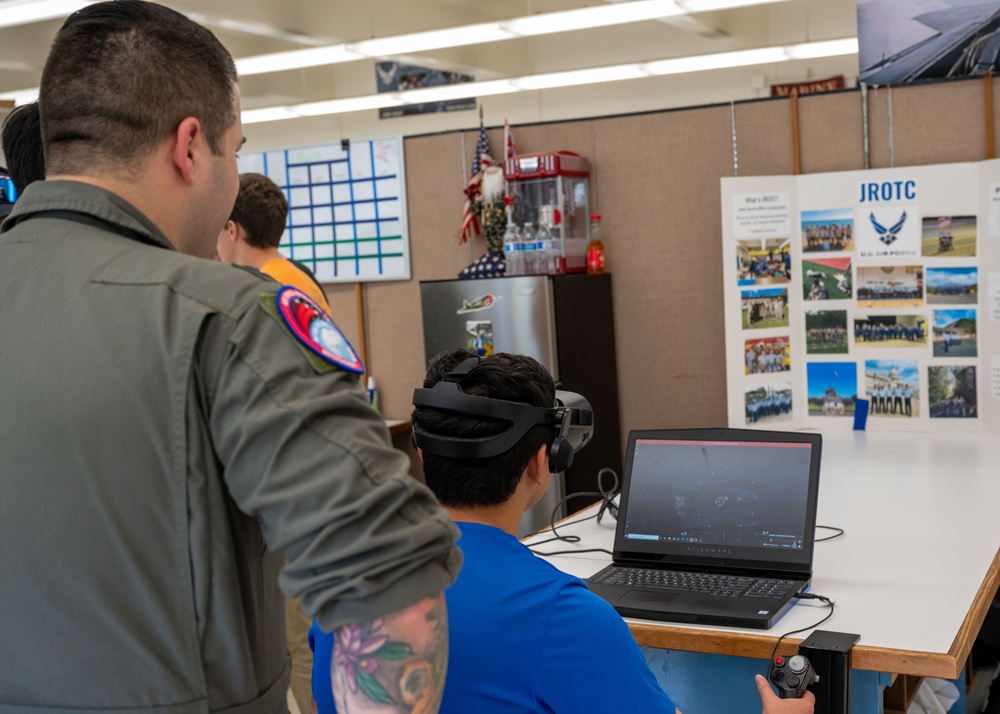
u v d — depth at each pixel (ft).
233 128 3.14
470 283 13.66
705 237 13.96
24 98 26.32
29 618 2.60
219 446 2.51
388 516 2.40
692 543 6.55
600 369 14.15
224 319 2.57
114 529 2.52
